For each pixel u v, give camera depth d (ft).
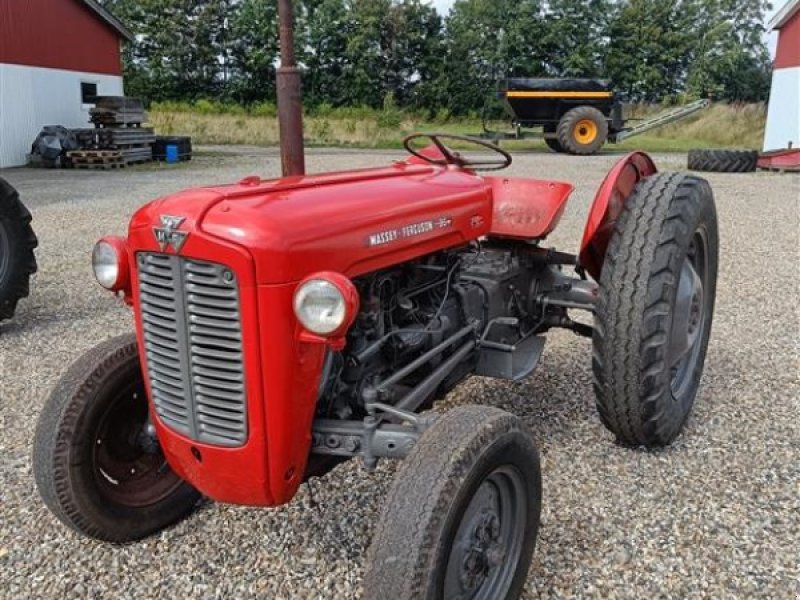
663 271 10.23
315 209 7.65
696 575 8.48
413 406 8.93
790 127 67.82
